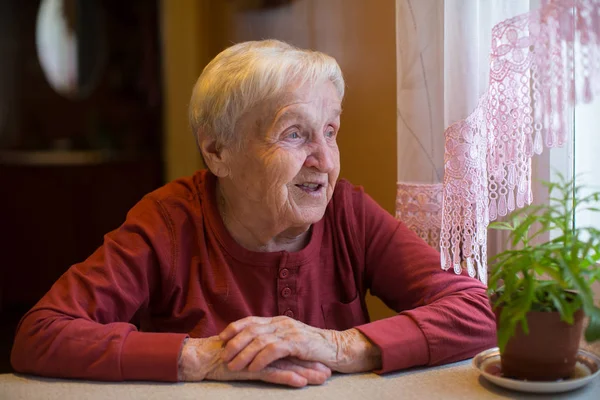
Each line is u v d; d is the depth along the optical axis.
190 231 1.35
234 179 1.29
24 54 4.22
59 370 1.12
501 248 1.40
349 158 2.04
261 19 2.88
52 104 4.28
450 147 1.27
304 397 1.01
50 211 4.10
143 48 4.12
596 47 1.03
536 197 1.32
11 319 3.90
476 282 1.29
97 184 4.11
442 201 1.35
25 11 4.20
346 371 1.12
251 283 1.32
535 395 0.98
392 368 1.10
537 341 0.97
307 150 1.26
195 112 1.31
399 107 1.49
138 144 4.22
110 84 4.23
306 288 1.34
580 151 1.40
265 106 1.23
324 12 2.21
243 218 1.31
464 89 1.27
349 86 2.02
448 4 1.29
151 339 1.11
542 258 0.96
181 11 3.88
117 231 1.34
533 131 1.13
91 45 4.22
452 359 1.16
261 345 1.08
